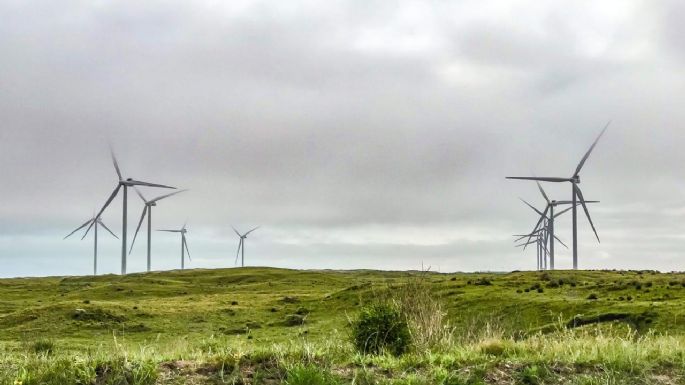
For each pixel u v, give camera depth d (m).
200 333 51.94
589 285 62.47
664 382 14.21
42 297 99.69
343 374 13.48
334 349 16.08
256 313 64.00
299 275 142.75
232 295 91.06
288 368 13.05
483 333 19.41
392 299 19.27
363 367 13.72
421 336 17.94
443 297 58.19
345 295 65.44
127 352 13.87
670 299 48.69
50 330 53.22
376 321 17.92
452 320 48.38
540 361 14.84
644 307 43.16
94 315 57.78
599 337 18.02
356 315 18.91
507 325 26.05
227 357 13.76
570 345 16.73
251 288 112.31
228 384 12.54
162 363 13.52
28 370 12.75
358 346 17.59
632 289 56.59
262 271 167.12
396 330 17.73
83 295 98.38
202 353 15.23
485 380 13.70
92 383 12.24
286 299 73.62
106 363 12.88
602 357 15.43
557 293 56.59
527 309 49.62
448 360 14.53
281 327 53.50
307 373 12.39
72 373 12.36
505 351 16.59
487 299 54.69
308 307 64.44
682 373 14.74
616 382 13.95
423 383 13.00
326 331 45.84
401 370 13.99
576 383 13.74
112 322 56.53
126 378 12.47
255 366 13.50
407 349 17.33
